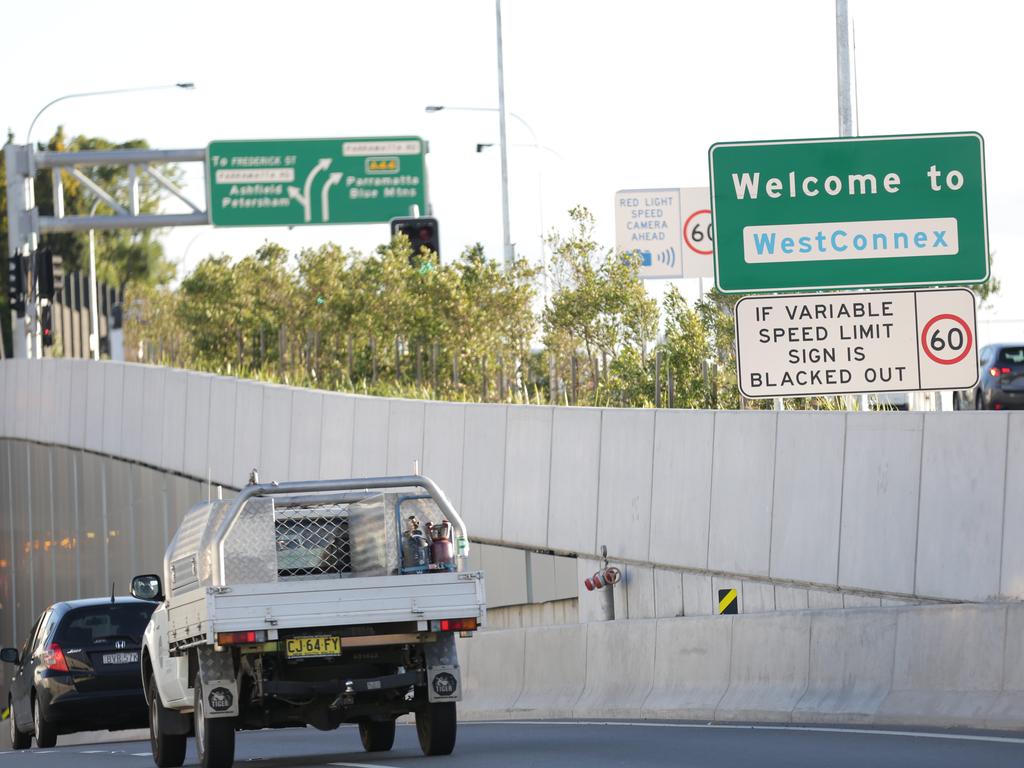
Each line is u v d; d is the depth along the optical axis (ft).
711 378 253.44
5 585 454.40
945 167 195.00
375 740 156.46
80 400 388.98
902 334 190.08
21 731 222.89
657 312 308.40
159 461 348.38
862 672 148.46
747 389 190.60
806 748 125.08
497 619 242.99
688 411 202.59
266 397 306.96
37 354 418.72
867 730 137.18
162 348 501.15
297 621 128.47
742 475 193.36
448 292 351.46
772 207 194.80
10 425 432.66
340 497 142.31
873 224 194.70
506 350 349.00
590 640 192.95
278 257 428.15
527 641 205.16
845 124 202.80
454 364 333.01
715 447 197.67
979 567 160.97
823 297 190.39
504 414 238.48
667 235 423.64
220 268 438.40
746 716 162.09
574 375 283.59
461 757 133.69
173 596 142.51
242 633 127.65
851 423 178.91
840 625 152.05
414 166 433.48
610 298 306.35
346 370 370.32
